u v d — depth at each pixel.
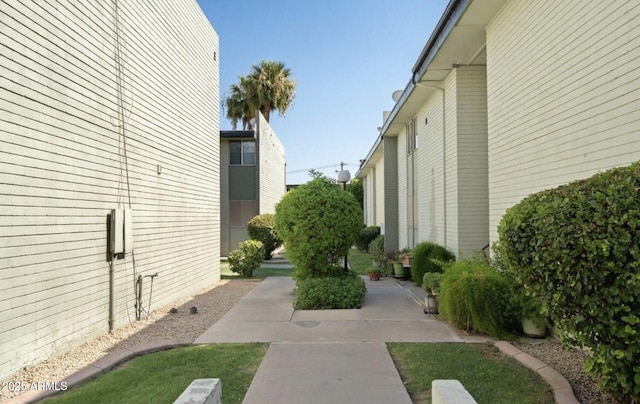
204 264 10.42
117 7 6.27
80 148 5.32
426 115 11.73
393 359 4.71
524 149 5.98
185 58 9.23
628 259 2.76
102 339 5.57
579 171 4.70
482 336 5.60
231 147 19.80
